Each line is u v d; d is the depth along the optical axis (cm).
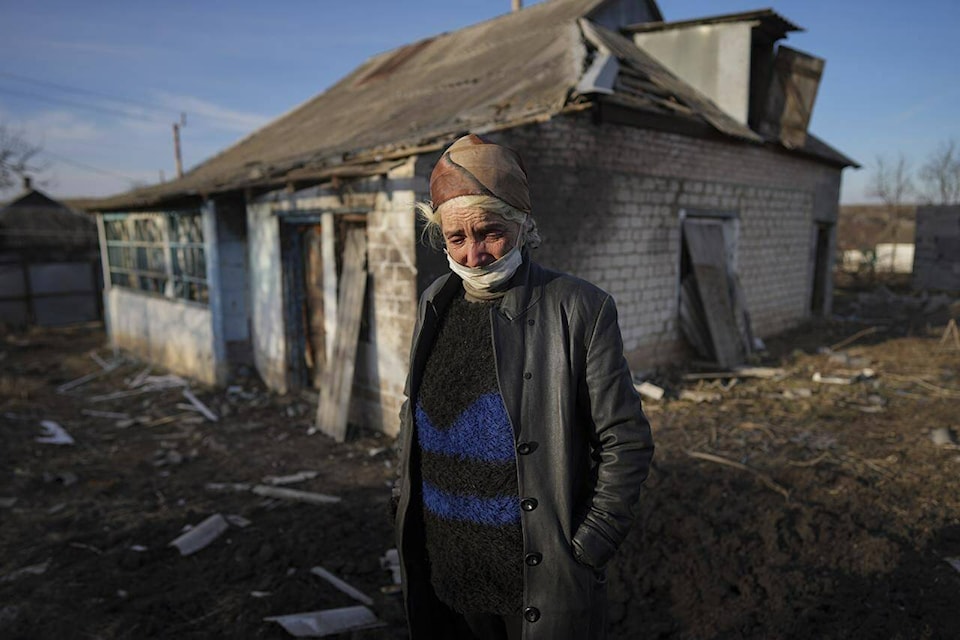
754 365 855
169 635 293
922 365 845
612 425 134
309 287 768
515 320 139
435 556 153
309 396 754
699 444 536
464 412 142
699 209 867
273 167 816
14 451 600
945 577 312
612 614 293
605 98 665
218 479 521
